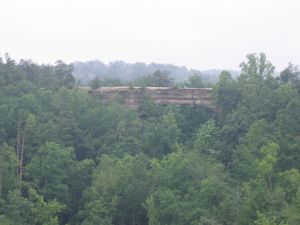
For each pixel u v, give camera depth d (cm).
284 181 7294
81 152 10200
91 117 10681
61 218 8781
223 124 10681
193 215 7238
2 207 7588
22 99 10156
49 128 9656
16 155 8681
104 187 8194
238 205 7119
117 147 9919
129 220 8319
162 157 9706
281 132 8706
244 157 8581
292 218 6262
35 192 7719
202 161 8600
